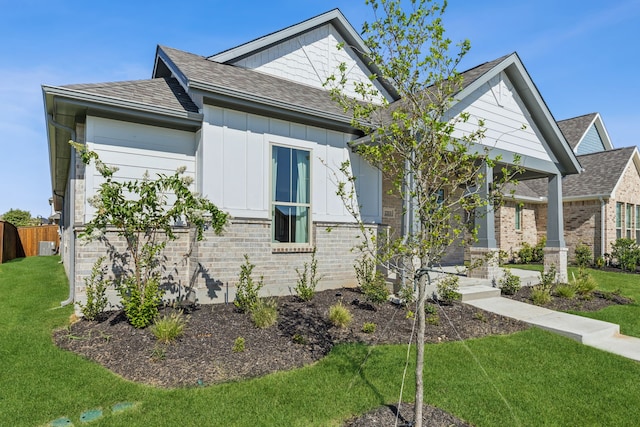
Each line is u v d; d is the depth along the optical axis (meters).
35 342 5.50
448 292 8.02
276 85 9.52
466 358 5.48
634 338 7.02
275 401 4.09
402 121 4.01
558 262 11.76
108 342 5.43
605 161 18.95
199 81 7.20
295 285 8.45
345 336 6.05
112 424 3.63
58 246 24.77
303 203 8.98
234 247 7.67
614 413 4.28
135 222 6.23
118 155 7.27
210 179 7.70
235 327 6.07
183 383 4.40
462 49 3.82
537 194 18.98
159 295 6.28
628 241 16.39
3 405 3.90
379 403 4.18
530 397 4.54
